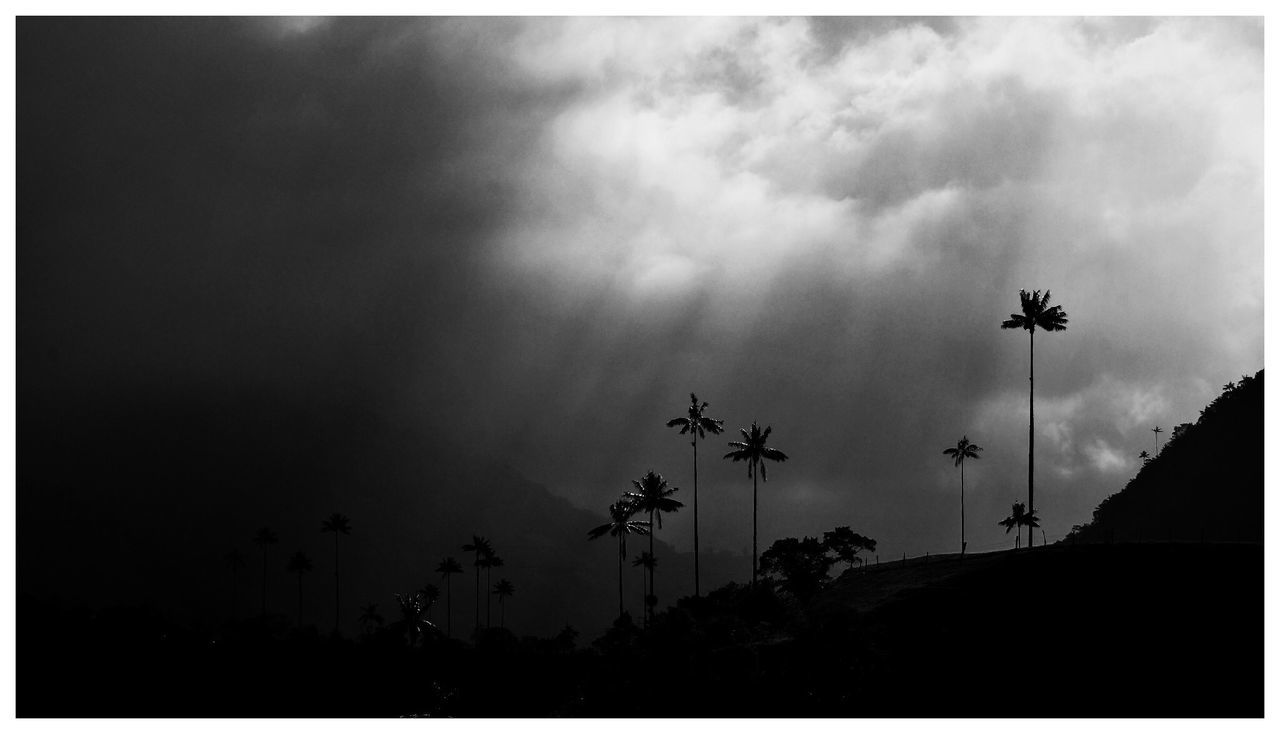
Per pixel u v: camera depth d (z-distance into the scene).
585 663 129.75
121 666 141.62
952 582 130.50
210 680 139.25
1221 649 97.88
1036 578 124.19
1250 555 118.00
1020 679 97.62
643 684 106.25
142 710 129.62
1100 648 101.62
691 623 117.38
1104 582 118.06
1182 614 106.06
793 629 119.25
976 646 105.50
